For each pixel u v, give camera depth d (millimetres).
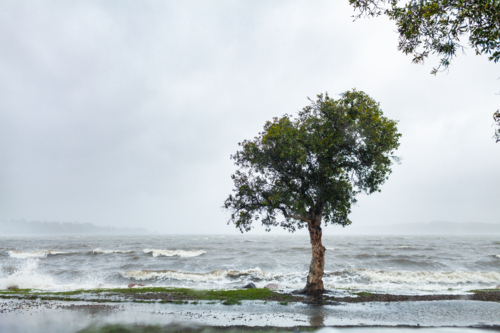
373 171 15273
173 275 26422
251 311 12539
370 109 14398
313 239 16562
